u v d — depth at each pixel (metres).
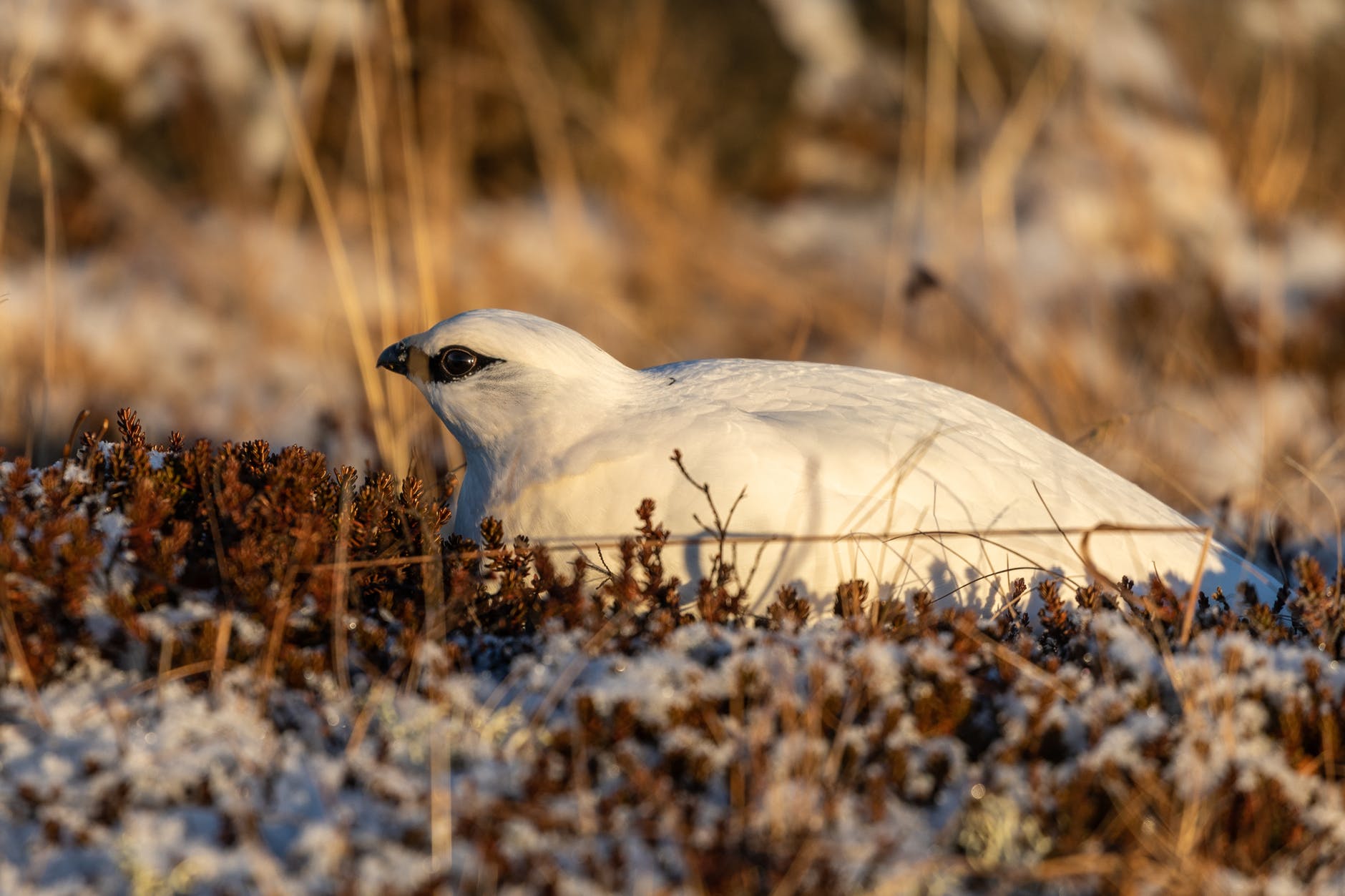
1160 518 7.23
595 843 4.48
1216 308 16.03
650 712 5.02
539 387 6.85
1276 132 20.39
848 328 17.45
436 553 6.10
